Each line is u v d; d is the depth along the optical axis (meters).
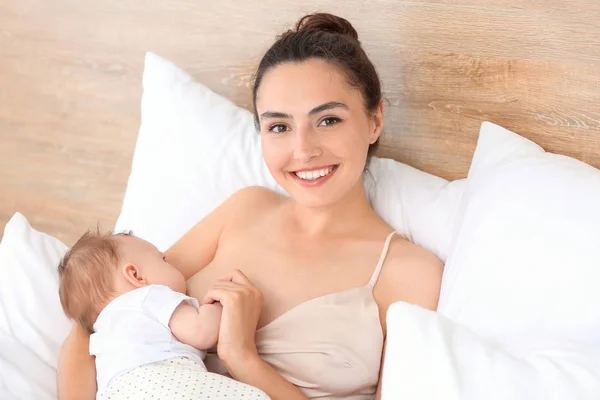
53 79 2.13
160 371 1.25
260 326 1.43
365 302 1.41
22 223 1.64
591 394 1.00
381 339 1.39
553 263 1.22
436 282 1.44
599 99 1.49
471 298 1.29
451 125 1.64
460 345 1.08
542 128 1.55
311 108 1.39
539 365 1.05
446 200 1.56
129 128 2.06
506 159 1.46
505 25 1.55
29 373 1.43
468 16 1.58
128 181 1.89
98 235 1.49
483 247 1.33
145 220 1.77
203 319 1.33
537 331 1.19
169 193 1.76
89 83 2.09
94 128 2.11
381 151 1.73
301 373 1.37
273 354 1.39
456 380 1.03
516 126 1.58
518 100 1.56
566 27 1.49
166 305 1.34
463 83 1.61
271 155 1.45
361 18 1.69
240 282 1.41
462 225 1.43
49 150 2.19
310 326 1.39
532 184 1.35
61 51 2.10
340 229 1.54
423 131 1.68
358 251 1.49
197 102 1.79
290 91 1.40
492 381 1.03
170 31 1.94
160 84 1.83
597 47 1.47
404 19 1.65
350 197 1.54
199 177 1.75
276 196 1.66
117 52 2.03
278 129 1.45
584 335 1.15
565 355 1.07
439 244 1.54
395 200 1.61
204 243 1.63
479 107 1.61
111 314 1.35
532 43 1.53
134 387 1.25
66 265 1.44
